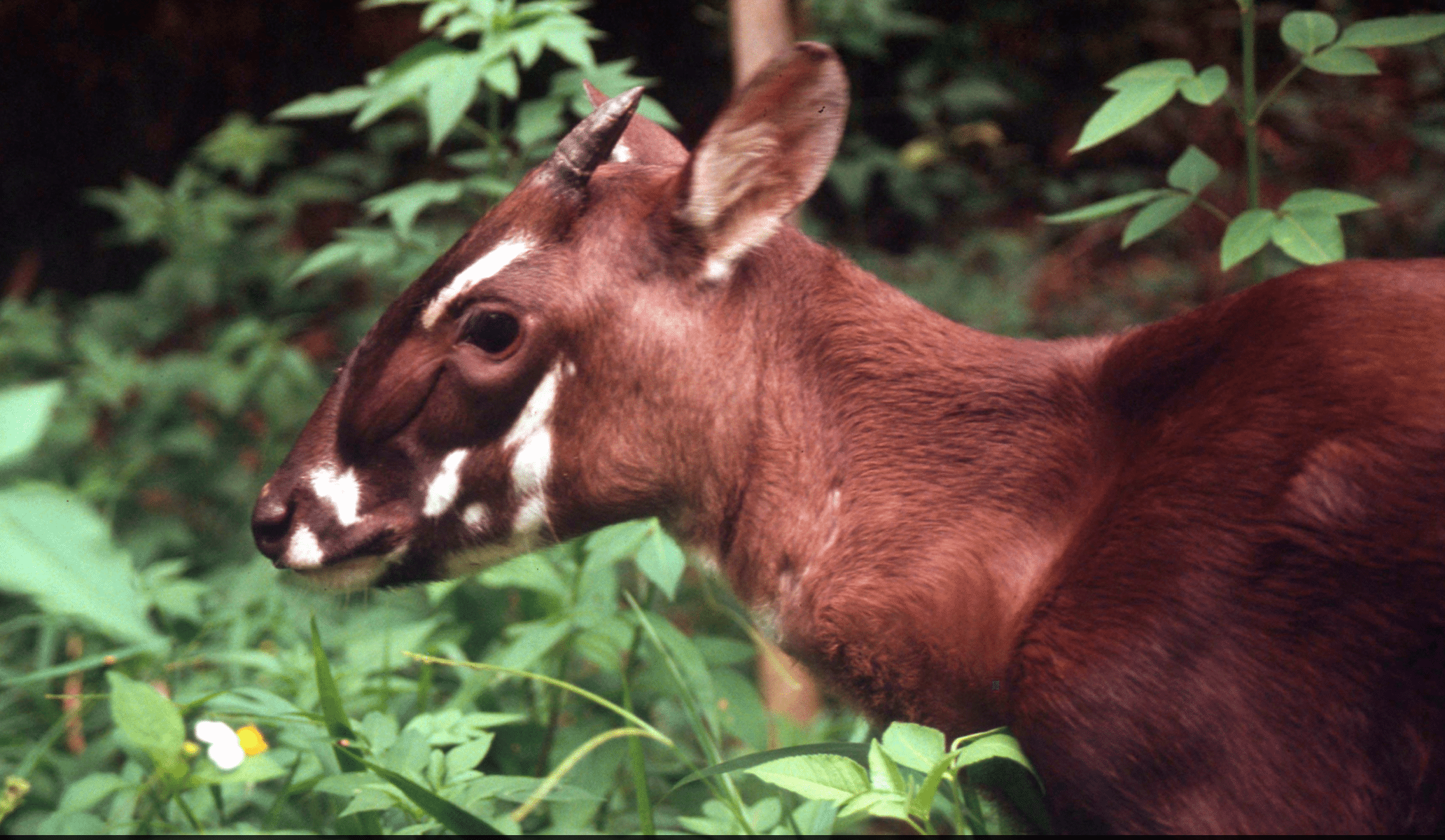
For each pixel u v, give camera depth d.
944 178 11.20
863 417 3.55
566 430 3.67
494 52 4.74
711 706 4.08
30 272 13.03
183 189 9.84
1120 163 11.34
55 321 9.80
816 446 3.58
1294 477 2.81
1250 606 2.79
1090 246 10.49
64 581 1.45
